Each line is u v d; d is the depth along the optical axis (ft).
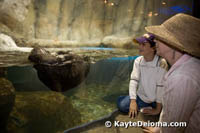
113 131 5.69
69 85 11.11
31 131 6.56
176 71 2.49
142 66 6.22
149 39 5.70
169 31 2.62
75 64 11.23
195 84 2.27
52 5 31.50
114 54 22.85
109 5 38.78
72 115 7.78
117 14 40.11
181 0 35.32
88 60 13.33
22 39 24.41
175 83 2.37
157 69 5.83
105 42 35.06
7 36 21.20
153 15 41.93
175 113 2.41
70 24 35.19
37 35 29.71
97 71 14.84
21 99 9.19
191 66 2.41
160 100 5.91
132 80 6.46
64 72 10.61
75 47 30.89
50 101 9.23
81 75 11.73
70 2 33.91
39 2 29.32
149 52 5.84
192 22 2.46
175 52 2.73
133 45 32.99
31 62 11.59
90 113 7.93
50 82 10.70
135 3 40.37
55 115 7.89
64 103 9.14
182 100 2.31
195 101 2.31
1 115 6.99
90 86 12.01
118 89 11.71
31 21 28.50
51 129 6.73
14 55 14.69
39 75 11.03
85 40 35.76
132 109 6.19
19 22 25.91
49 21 31.63
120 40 34.09
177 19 2.61
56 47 28.35
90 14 37.47
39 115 7.86
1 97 7.11
